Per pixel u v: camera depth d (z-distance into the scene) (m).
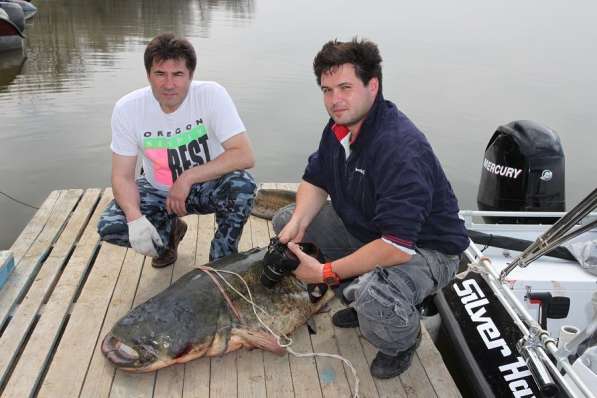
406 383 2.93
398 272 2.76
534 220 4.68
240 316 3.03
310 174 3.21
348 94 2.63
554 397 2.41
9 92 9.62
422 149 2.63
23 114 8.54
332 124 3.05
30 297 3.51
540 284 3.37
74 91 9.75
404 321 2.72
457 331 3.34
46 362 3.00
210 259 3.58
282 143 7.80
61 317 3.32
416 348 3.02
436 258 2.86
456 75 11.59
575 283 3.37
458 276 3.21
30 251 4.04
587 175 6.96
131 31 15.43
